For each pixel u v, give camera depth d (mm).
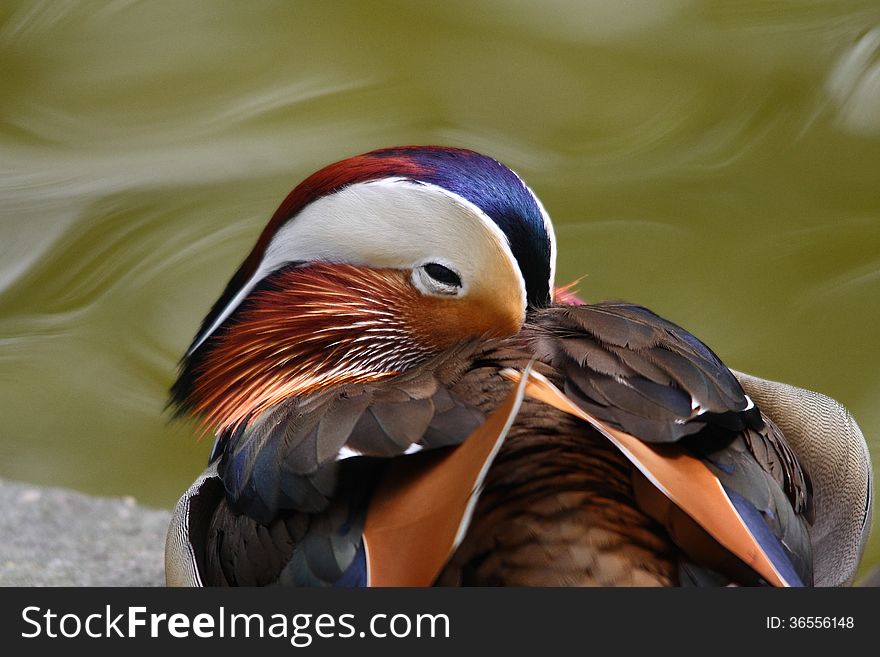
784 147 13898
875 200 13148
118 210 13102
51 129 14078
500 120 14234
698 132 14078
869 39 14906
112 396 11430
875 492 9977
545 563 4980
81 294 12352
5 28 15430
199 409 6727
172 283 12406
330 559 5125
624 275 12367
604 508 5094
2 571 8188
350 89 14617
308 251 6500
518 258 6180
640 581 4926
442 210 6215
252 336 6598
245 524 5648
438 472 5035
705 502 4992
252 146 13820
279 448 5449
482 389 5441
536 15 15648
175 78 14766
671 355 5492
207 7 15812
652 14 15727
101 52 15062
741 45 15078
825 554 6582
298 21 15617
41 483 10445
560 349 5594
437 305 6301
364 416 5297
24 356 11750
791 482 5742
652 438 5113
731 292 12203
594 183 13469
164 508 10211
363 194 6355
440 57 14984
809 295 12109
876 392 11016
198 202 13195
